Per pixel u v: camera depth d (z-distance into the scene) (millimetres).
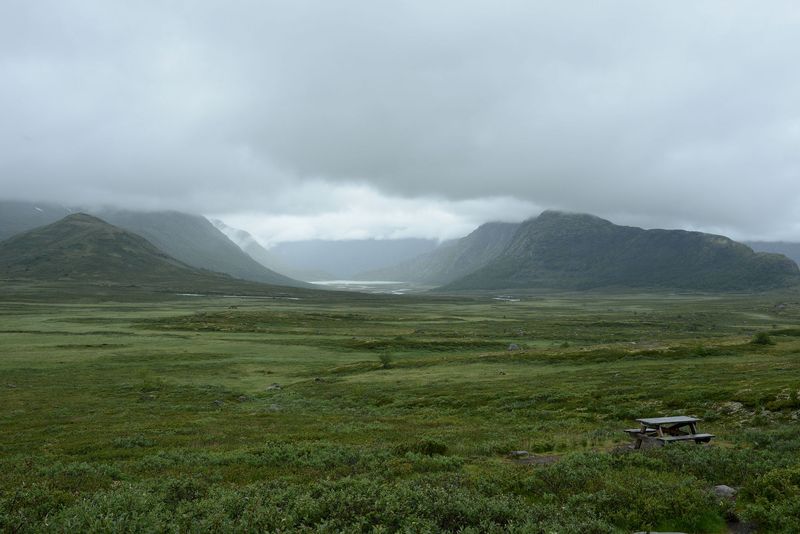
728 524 11805
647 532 11094
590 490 14133
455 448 22641
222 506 12531
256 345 111875
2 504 12977
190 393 57812
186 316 172125
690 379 47656
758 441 21422
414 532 10836
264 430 32281
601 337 135500
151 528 11117
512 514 11922
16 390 58031
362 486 14273
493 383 57375
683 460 17000
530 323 187125
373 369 79438
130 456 23875
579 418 34750
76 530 10977
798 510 11375
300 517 11945
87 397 54250
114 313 197250
